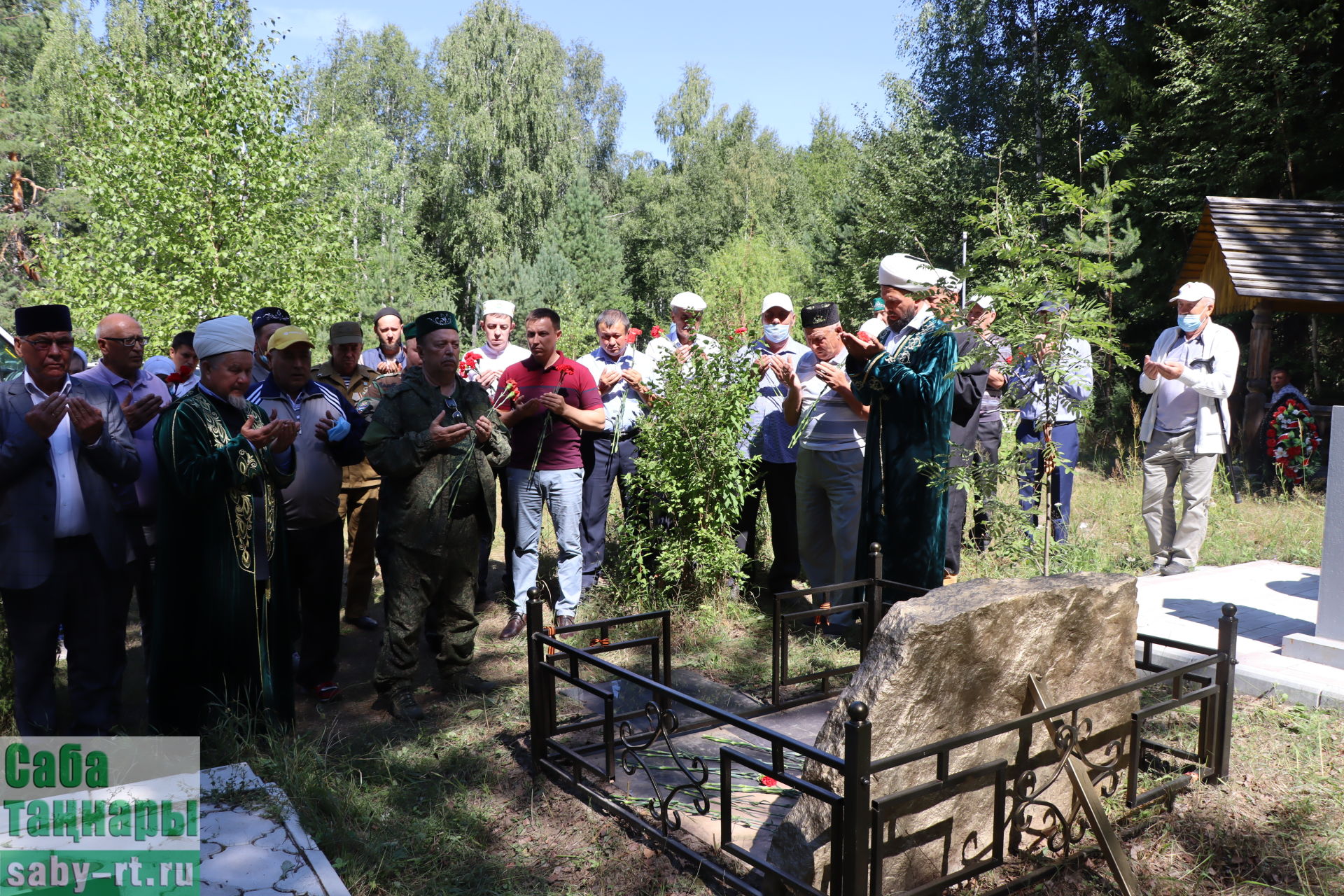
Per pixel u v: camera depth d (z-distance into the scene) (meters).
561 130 43.12
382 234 37.25
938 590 3.16
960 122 26.19
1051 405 5.38
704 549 6.41
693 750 4.35
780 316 6.78
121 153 14.45
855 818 2.62
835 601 6.23
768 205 47.16
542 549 8.14
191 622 4.09
